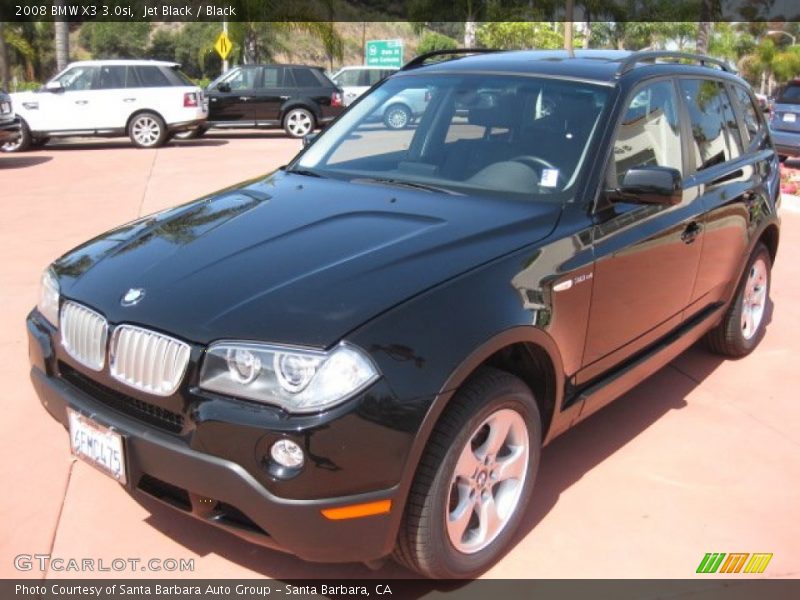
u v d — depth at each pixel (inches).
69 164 567.8
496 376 118.8
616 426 176.7
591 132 151.4
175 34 2466.8
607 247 141.1
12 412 172.7
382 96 181.2
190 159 604.1
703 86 191.8
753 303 217.2
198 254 128.0
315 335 105.5
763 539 137.8
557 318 128.7
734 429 176.7
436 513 112.3
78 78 676.7
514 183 149.1
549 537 136.3
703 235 173.8
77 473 149.9
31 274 272.4
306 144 184.9
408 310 110.4
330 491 103.5
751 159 206.4
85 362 121.7
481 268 121.3
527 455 129.6
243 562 127.5
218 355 107.6
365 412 103.1
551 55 181.0
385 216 137.9
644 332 159.3
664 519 142.6
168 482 110.9
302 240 129.5
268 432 102.7
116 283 123.9
